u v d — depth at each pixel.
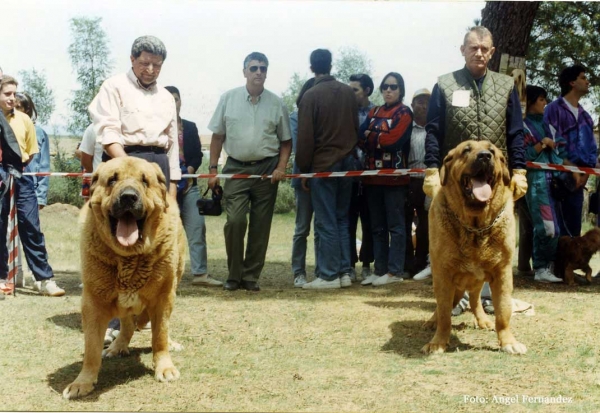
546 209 7.18
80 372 4.01
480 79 5.23
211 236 14.69
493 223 4.35
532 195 7.23
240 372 4.11
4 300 6.60
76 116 16.25
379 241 7.55
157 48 4.61
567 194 7.55
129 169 3.70
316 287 7.28
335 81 7.28
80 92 16.02
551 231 7.15
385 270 7.59
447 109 5.21
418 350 4.64
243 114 7.05
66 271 9.00
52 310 6.08
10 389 3.81
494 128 5.12
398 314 5.77
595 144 7.73
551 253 7.32
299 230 7.65
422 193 7.74
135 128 4.59
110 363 4.37
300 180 7.57
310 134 7.09
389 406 3.50
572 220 7.81
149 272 3.80
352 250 8.21
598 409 3.45
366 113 8.42
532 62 16.12
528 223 7.81
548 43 16.02
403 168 7.62
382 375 4.04
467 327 5.32
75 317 5.76
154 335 4.04
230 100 7.14
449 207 4.45
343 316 5.70
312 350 4.64
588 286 7.19
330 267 7.29
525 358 4.39
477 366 4.21
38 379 4.01
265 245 7.25
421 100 7.66
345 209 7.52
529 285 7.14
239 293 6.95
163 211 3.81
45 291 6.99
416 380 3.94
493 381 3.92
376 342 4.86
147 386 3.86
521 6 7.53
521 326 5.25
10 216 6.78
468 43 5.15
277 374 4.07
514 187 5.07
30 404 3.55
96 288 3.76
